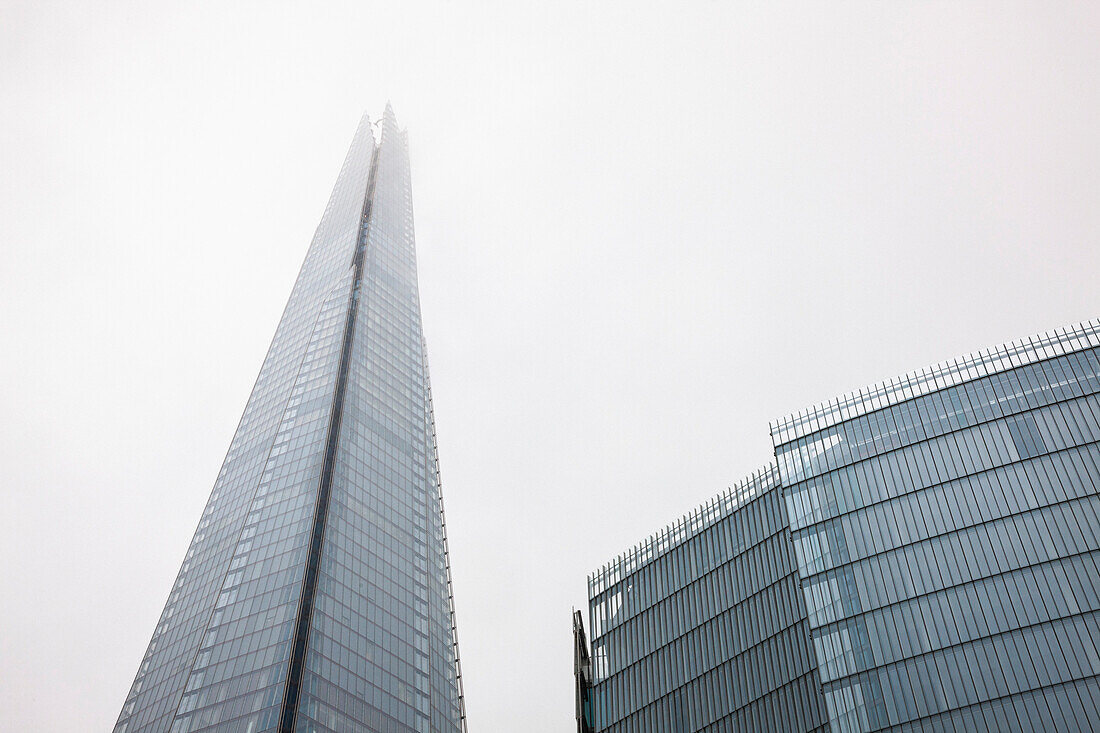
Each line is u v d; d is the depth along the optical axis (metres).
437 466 160.25
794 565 87.75
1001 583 68.00
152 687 109.38
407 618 121.38
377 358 162.12
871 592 72.44
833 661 70.69
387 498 136.25
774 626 85.69
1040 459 73.62
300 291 190.62
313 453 131.62
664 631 96.44
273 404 152.00
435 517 148.12
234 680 98.81
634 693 94.31
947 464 77.19
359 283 176.12
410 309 189.50
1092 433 73.50
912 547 73.38
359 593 115.31
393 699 107.88
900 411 83.50
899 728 64.69
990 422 78.12
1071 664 62.12
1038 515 70.31
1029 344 82.69
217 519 133.88
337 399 141.62
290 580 109.62
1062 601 65.12
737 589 92.19
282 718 91.62
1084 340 80.50
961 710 63.44
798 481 83.75
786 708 79.62
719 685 86.88
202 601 116.38
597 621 104.88
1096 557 66.19
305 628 102.56
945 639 67.12
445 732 115.19
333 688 99.81
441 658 124.88
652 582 102.31
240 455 145.75
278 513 123.12
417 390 168.88
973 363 83.75
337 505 123.44
